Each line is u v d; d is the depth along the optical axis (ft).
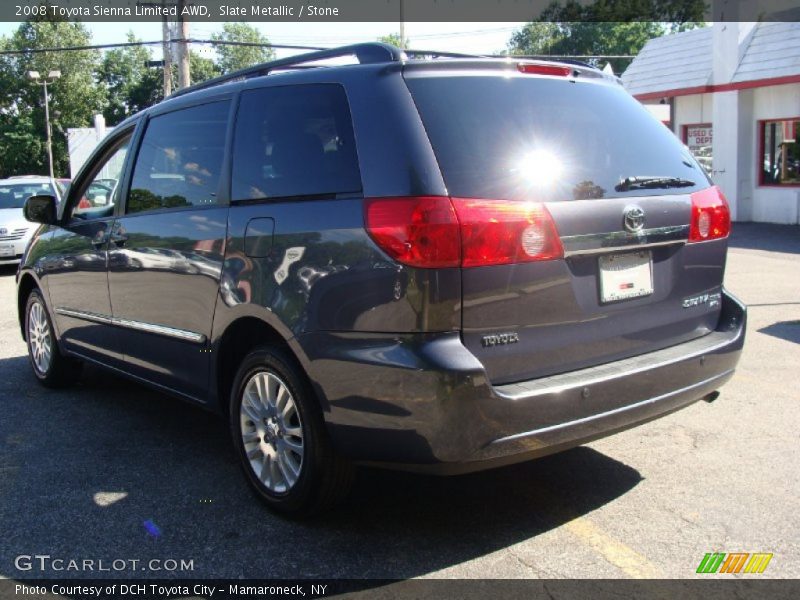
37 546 11.33
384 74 10.91
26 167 208.74
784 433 15.17
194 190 13.57
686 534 11.32
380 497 12.83
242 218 12.19
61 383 19.67
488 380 9.91
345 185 10.80
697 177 12.85
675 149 12.91
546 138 11.11
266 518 12.14
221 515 12.25
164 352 14.43
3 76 207.31
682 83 68.08
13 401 18.66
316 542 11.34
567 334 10.78
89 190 17.61
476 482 13.35
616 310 11.30
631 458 14.16
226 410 13.46
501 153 10.59
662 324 11.99
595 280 11.05
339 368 10.48
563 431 10.42
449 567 10.56
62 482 13.60
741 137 62.90
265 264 11.59
